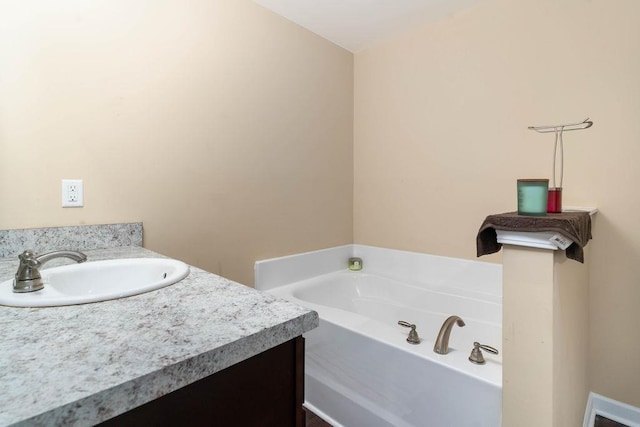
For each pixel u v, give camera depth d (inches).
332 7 75.0
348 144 98.3
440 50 80.0
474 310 71.0
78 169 50.2
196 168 64.2
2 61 43.6
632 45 55.6
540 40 65.2
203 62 64.4
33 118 46.2
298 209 84.7
